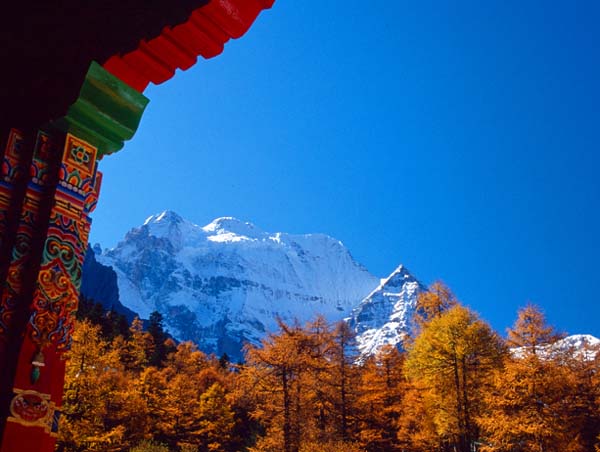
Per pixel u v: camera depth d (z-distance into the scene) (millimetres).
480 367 27781
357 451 30250
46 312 2223
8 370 2107
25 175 2373
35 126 2428
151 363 69438
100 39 2496
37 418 2102
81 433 18719
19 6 2486
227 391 57062
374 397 38344
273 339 31922
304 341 32938
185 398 46938
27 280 2250
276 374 30500
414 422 34438
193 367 69438
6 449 1999
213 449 44656
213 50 2582
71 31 2488
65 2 2488
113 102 2432
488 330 27984
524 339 26594
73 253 2363
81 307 66812
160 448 29062
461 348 27297
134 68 2557
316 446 29281
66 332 2275
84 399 18938
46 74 2479
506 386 23844
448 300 32781
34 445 2070
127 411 27906
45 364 2178
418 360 29000
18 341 2137
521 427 22641
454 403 27297
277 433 30453
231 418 46094
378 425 38250
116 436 20297
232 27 2529
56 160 2416
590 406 30938
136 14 2498
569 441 23500
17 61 2494
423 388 32844
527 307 26578
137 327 79312
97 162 2541
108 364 20766
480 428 27234
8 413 2035
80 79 2338
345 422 36062
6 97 2482
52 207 2326
